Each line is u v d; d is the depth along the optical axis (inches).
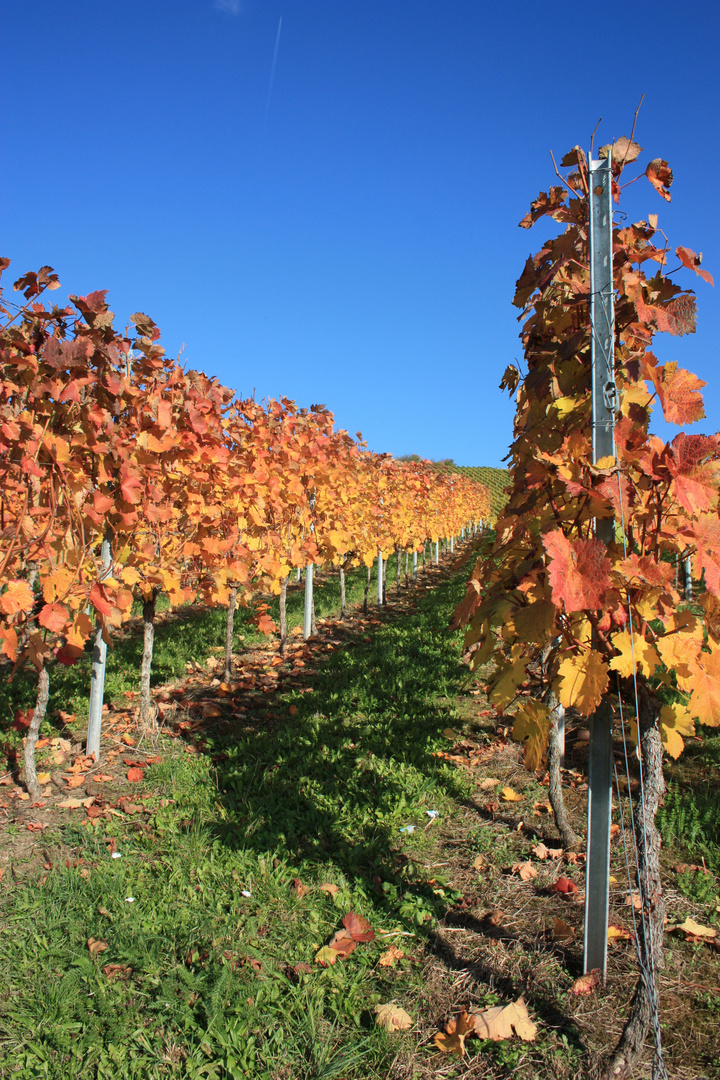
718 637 82.8
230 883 117.9
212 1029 85.7
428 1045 85.3
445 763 169.6
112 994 92.5
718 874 117.3
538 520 90.7
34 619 147.0
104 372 152.2
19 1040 85.8
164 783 159.8
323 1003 91.0
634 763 167.2
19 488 143.1
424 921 108.6
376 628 368.8
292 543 302.8
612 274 81.7
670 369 77.7
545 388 89.2
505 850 130.0
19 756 174.9
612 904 111.3
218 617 357.4
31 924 106.2
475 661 100.0
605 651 81.0
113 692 227.0
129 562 177.6
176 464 195.9
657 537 77.5
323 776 161.5
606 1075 78.0
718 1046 82.4
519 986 93.7
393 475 509.0
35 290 142.5
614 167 85.7
